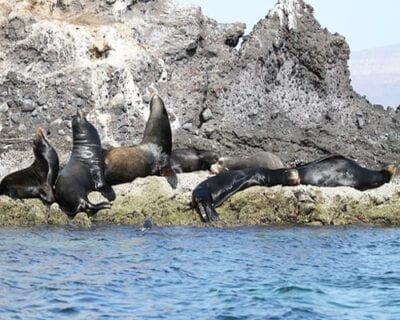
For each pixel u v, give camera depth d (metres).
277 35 66.75
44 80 60.66
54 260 37.09
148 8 67.12
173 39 66.00
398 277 35.91
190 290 33.09
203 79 65.31
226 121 64.00
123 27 65.75
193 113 63.78
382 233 45.38
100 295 31.86
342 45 68.19
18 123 60.09
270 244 41.97
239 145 61.78
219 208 47.41
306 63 67.00
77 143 48.09
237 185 47.94
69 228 44.84
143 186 47.59
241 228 45.94
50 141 58.06
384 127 66.31
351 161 50.34
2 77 60.91
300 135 64.19
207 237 43.22
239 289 33.41
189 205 47.09
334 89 67.62
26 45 62.12
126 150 49.53
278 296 32.66
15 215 46.03
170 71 65.31
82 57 61.91
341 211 47.69
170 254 39.06
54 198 46.81
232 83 65.12
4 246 39.78
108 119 60.16
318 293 33.25
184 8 67.38
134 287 33.19
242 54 66.06
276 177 48.69
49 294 31.66
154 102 51.66
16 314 29.27
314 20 68.50
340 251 40.97
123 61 62.53
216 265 37.31
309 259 39.12
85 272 35.06
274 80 66.50
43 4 65.62
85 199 46.28
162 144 51.00
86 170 47.50
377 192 48.56
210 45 67.56
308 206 47.22
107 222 46.31
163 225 46.22
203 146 60.34
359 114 66.94
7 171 52.94
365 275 36.25
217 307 31.03
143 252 39.28
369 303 32.12
